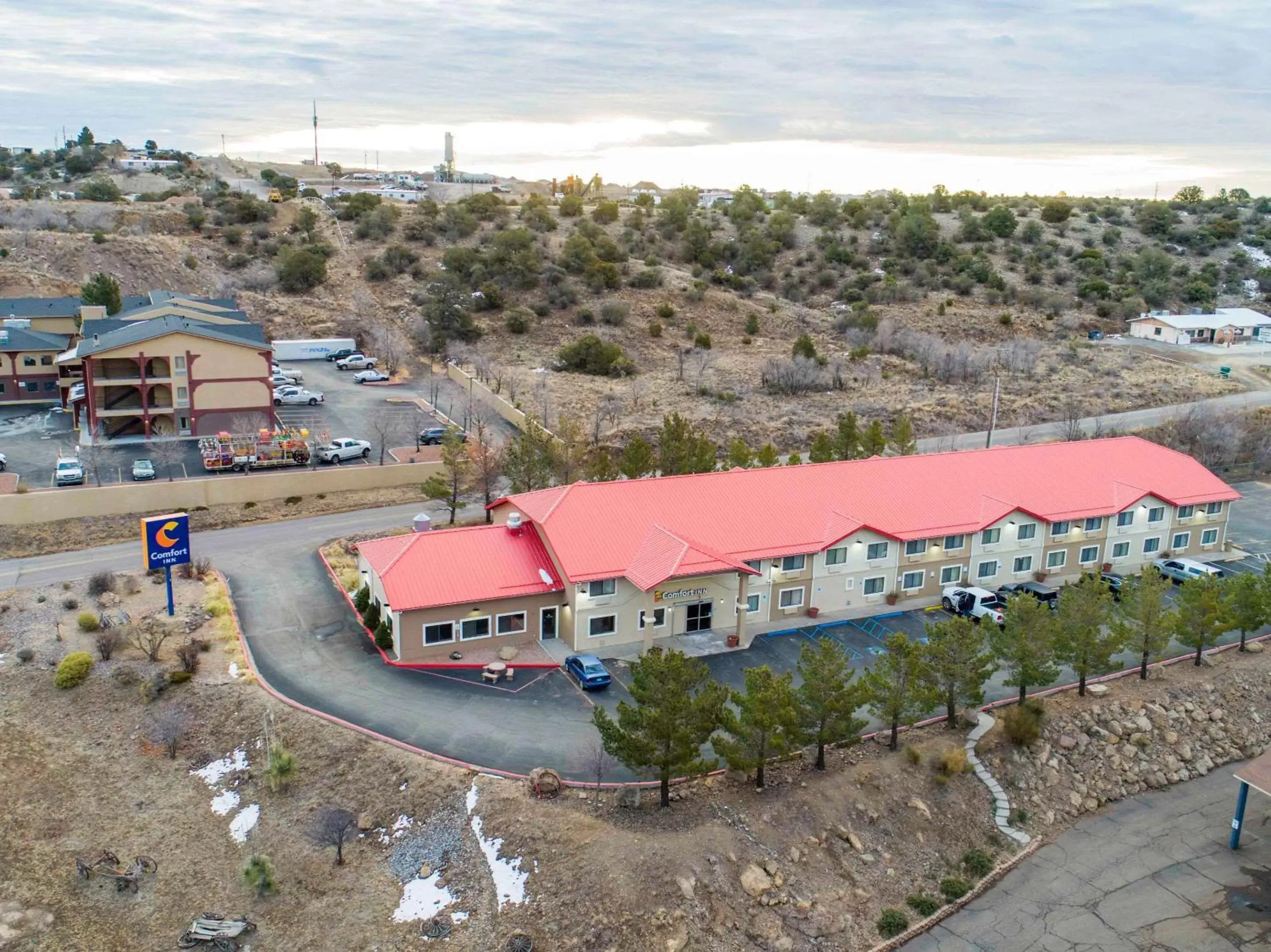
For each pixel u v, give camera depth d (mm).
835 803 39250
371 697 45812
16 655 49312
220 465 73750
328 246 147750
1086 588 48312
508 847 35969
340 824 37094
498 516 63719
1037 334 135125
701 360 114812
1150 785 45062
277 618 54281
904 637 41781
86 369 78250
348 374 110938
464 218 157000
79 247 130500
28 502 63531
